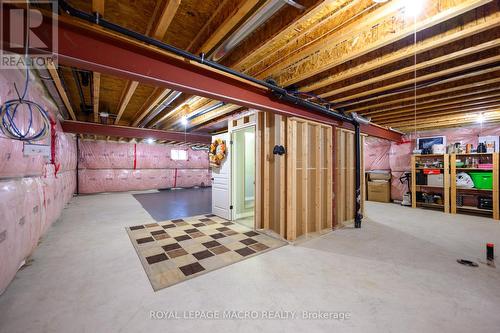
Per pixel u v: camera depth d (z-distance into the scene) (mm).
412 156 6191
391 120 5219
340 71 2621
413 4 1610
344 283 2182
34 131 2365
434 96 3557
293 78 2676
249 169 5273
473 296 1968
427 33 1988
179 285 2123
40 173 2717
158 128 6855
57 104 4055
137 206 6055
